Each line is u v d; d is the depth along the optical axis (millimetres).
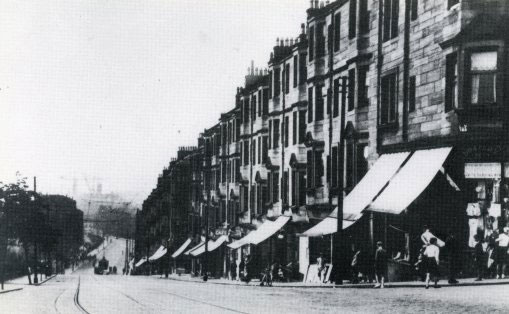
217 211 68750
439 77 26422
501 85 24219
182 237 94562
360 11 33500
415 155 27406
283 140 46438
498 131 24234
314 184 39094
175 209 97500
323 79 39031
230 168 64062
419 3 28141
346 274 31906
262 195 51906
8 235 55094
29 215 55594
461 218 25047
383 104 31234
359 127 33188
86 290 33875
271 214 48625
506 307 15516
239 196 59031
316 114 39438
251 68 62906
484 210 24516
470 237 24875
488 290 20344
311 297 21938
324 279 34844
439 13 26562
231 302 20750
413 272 27203
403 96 29062
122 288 35781
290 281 40812
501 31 24219
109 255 180125
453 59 25766
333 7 37344
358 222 32125
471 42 24641
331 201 36625
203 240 74250
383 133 30938
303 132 43062
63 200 140500
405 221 27594
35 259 55250
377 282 25484
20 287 41312
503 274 24500
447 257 25641
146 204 150000
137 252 139750
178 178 97312
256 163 54438
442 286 22516
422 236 23922
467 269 25078
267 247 49375
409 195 25359
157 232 120625
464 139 24656
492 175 24438
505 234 24203
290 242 44188
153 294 27672
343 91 28812
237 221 58656
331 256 36469
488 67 24609
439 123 26328
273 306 18500
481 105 24406
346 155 34281
